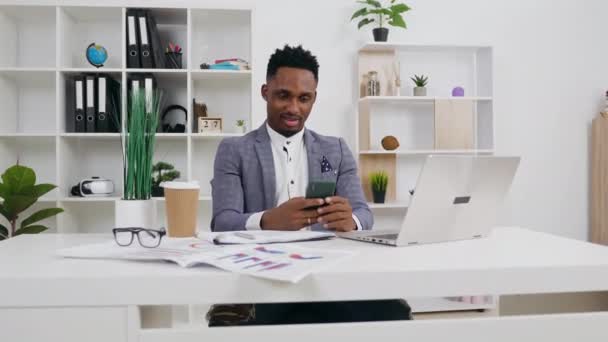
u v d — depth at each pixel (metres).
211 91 3.17
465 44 3.13
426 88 3.23
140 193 1.18
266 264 0.80
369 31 3.30
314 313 1.17
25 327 0.73
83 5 2.80
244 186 1.65
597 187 3.38
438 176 1.01
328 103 3.29
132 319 0.74
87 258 0.88
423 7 3.36
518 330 0.80
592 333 0.81
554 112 3.47
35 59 3.09
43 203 2.98
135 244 1.00
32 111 3.09
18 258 0.89
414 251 0.96
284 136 1.71
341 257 0.86
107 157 3.12
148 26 2.87
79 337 0.74
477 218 1.14
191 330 0.75
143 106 1.20
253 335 0.75
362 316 1.15
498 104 3.43
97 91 2.86
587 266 0.82
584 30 3.49
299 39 3.26
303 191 1.68
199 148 3.16
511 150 3.44
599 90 3.50
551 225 3.47
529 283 0.81
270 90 1.66
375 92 3.11
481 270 0.79
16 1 2.78
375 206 2.99
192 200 1.15
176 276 0.74
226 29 3.18
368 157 3.22
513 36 3.43
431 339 0.78
